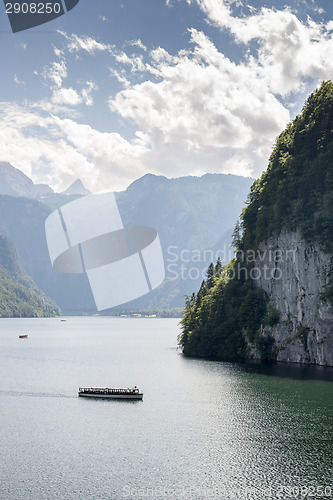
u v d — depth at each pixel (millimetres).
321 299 145125
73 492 59844
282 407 96625
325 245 146375
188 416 91812
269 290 169125
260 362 158125
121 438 79188
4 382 129000
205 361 167250
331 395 106000
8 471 66062
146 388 118062
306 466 67125
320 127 160500
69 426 86562
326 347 144375
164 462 68688
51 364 166625
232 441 76812
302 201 157500
